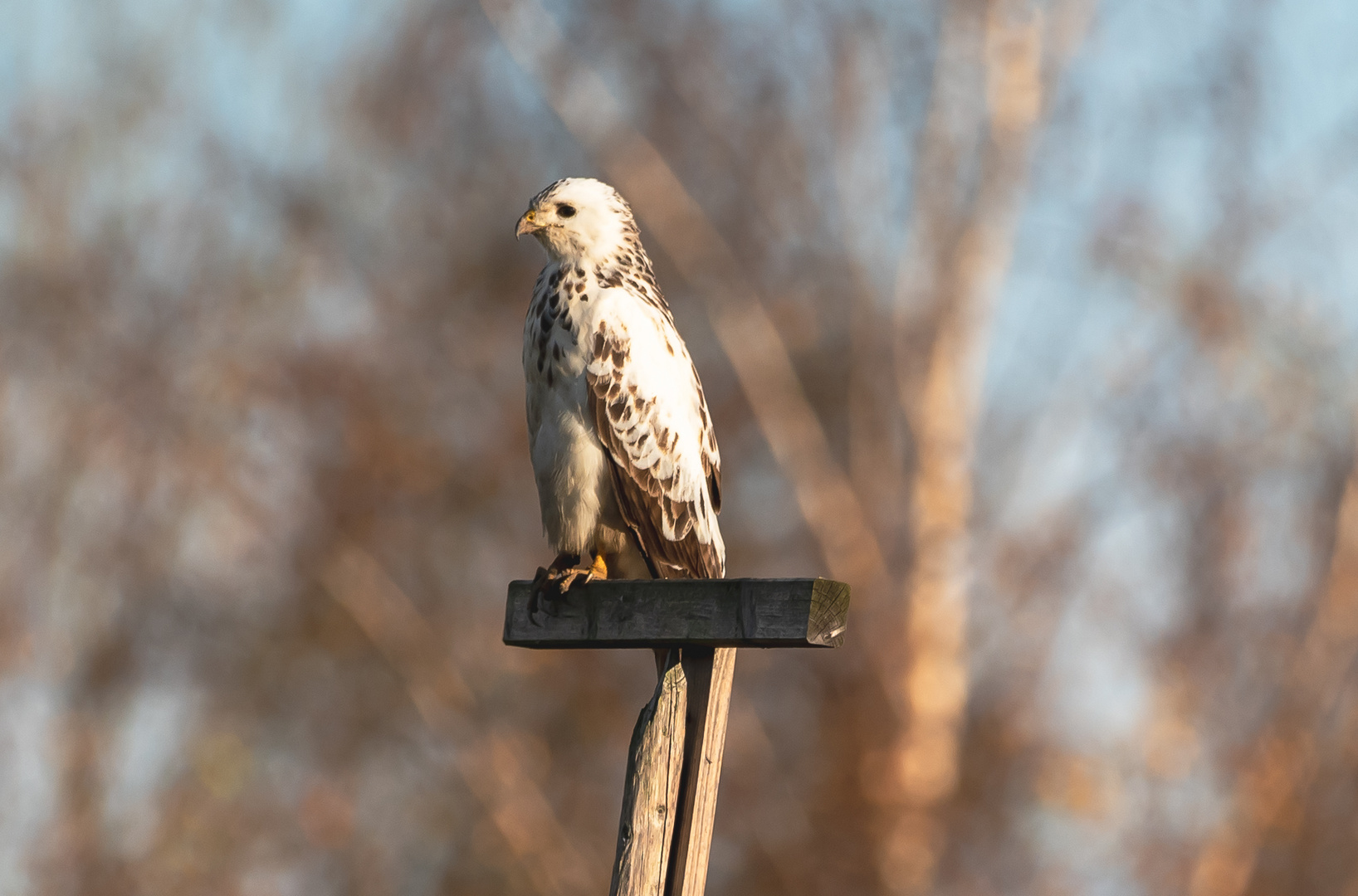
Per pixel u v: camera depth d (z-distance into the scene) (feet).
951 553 53.62
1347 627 55.42
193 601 63.21
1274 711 54.85
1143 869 54.03
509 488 61.00
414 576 61.72
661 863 18.54
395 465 60.34
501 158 63.46
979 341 54.65
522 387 62.08
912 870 52.01
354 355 62.39
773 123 56.44
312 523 60.59
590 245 24.76
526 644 20.02
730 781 54.85
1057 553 54.70
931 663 53.42
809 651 54.85
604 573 25.13
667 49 57.06
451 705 59.72
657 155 57.00
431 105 62.95
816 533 55.42
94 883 63.77
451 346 62.90
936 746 53.26
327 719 62.28
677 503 24.32
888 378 55.47
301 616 61.52
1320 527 56.13
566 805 59.52
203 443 62.49
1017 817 53.62
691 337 60.49
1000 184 54.39
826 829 52.42
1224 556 55.06
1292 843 53.88
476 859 63.67
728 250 57.00
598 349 24.04
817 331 57.52
